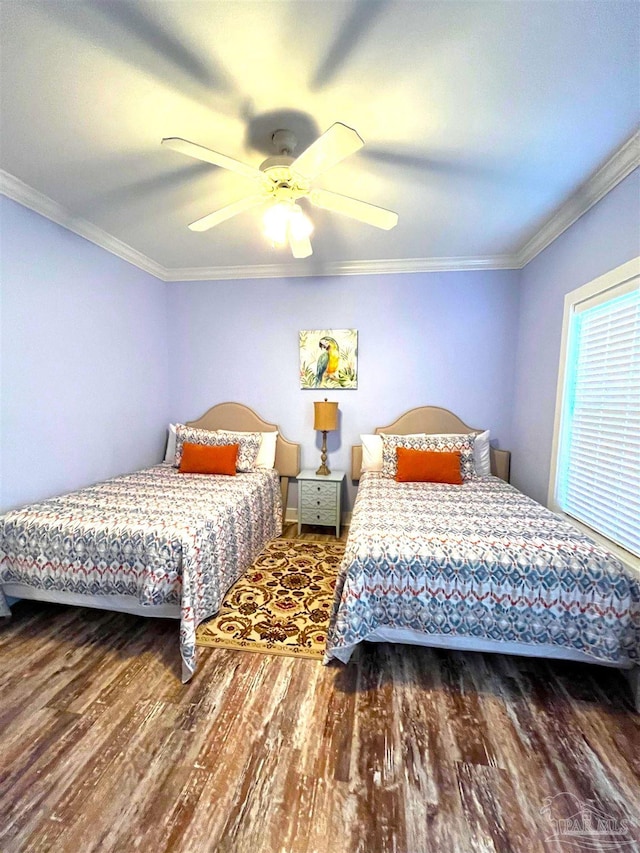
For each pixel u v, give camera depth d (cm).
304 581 271
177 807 126
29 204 241
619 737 152
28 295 246
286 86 150
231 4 118
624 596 164
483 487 297
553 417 277
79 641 210
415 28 126
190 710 164
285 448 383
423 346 367
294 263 364
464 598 174
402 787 132
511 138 181
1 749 145
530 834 118
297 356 386
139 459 362
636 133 178
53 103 160
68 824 121
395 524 212
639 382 191
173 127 175
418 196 235
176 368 402
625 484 201
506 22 124
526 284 332
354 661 195
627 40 129
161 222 275
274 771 138
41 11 121
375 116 166
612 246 211
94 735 151
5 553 212
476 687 178
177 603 199
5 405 233
